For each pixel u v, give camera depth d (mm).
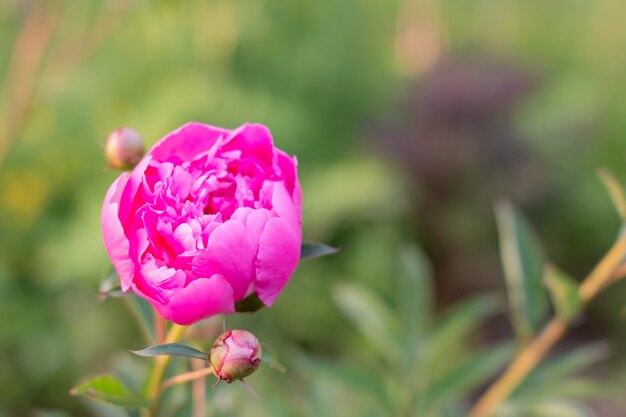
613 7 2770
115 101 1980
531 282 901
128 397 719
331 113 2355
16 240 1797
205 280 649
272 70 2328
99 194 1829
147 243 671
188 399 797
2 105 1535
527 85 2230
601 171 849
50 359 1668
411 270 973
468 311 973
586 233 2201
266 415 1028
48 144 1866
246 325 1617
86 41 1377
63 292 1746
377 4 2576
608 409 1897
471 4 2865
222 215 692
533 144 2205
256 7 2293
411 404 947
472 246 2137
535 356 914
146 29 2076
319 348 1835
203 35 2129
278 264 667
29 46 1229
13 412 1644
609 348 2021
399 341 964
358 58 2473
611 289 2098
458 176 2070
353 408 1015
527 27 2846
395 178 2098
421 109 2188
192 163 706
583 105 2477
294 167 691
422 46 2400
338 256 1947
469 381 943
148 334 748
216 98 2000
